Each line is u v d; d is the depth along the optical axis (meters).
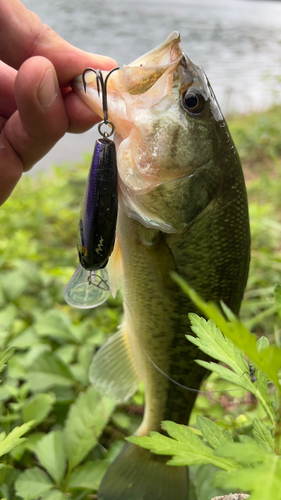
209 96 0.19
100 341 0.32
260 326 0.38
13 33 0.21
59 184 0.76
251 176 0.79
